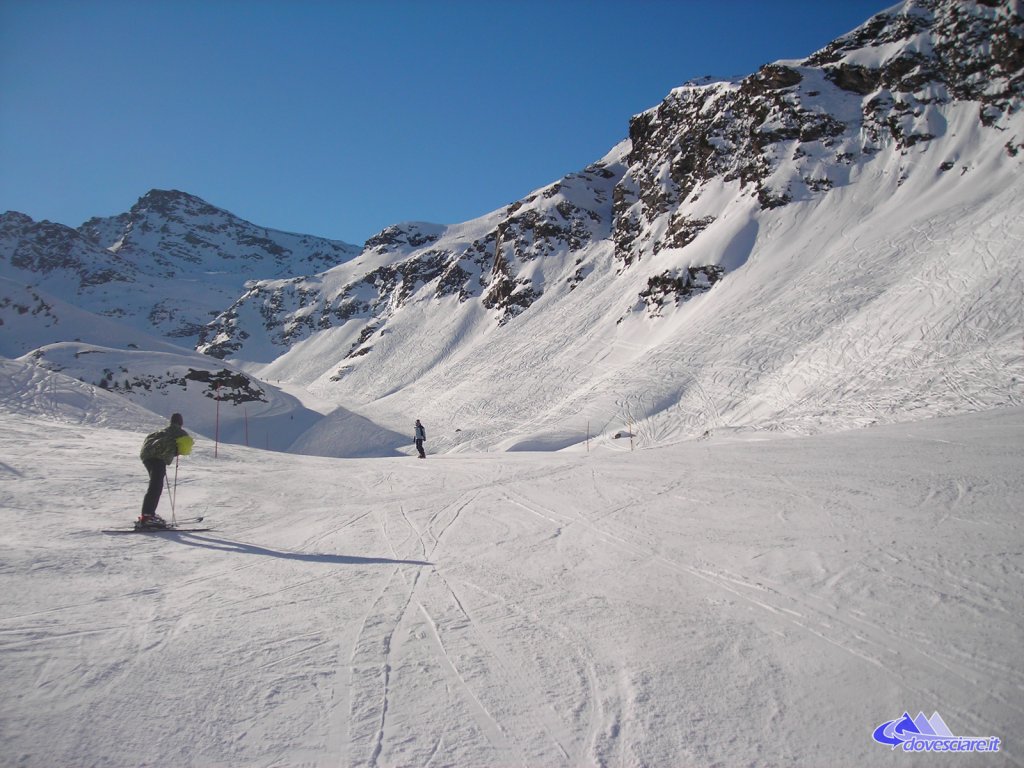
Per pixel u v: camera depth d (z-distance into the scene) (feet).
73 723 9.26
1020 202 147.95
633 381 170.09
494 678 10.89
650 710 9.79
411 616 13.85
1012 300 105.81
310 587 16.08
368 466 51.37
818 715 9.48
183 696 10.16
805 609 13.19
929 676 10.30
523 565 17.72
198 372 241.35
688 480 29.04
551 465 41.86
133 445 51.67
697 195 294.05
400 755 8.75
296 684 10.66
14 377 80.59
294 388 373.20
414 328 469.57
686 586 15.08
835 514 20.20
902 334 116.67
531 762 8.62
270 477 42.37
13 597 14.53
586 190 460.96
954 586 13.62
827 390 111.65
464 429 215.92
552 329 308.40
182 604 14.60
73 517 25.43
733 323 178.70
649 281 252.42
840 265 178.19
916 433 39.99
